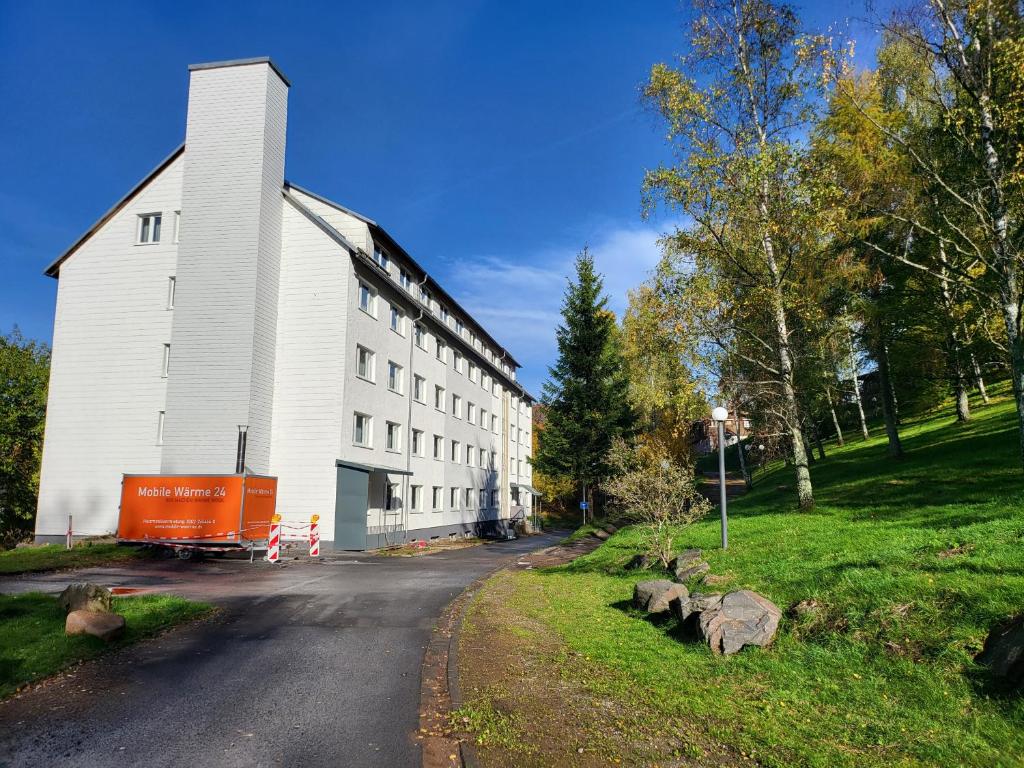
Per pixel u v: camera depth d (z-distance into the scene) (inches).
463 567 672.4
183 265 918.4
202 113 952.9
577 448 1589.6
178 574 617.0
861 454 1192.8
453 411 1439.5
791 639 273.1
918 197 559.2
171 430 884.6
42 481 966.4
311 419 928.3
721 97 634.8
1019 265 476.1
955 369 860.6
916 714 199.3
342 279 948.6
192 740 195.8
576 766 175.3
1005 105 457.7
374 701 231.8
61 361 991.6
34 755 183.8
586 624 350.3
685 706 218.7
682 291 660.1
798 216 591.5
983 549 323.3
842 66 564.4
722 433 511.8
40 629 313.9
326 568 671.1
